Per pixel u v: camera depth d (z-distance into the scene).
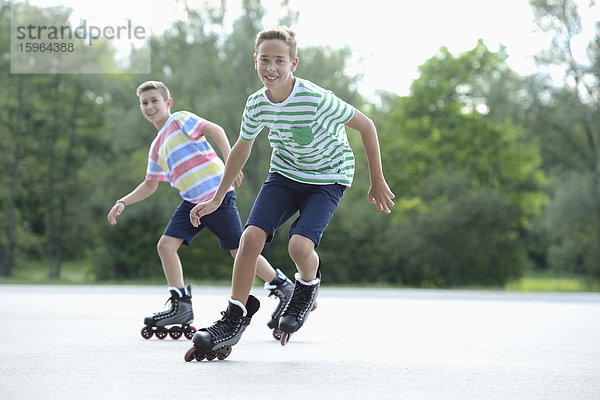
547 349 8.66
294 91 6.53
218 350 6.69
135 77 50.03
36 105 56.41
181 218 9.28
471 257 51.59
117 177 52.56
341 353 7.67
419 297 26.53
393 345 8.81
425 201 53.75
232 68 48.03
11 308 16.38
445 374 6.09
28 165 56.25
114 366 6.24
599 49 48.09
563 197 48.28
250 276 6.72
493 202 51.12
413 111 60.31
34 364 6.37
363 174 55.31
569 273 51.88
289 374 5.85
